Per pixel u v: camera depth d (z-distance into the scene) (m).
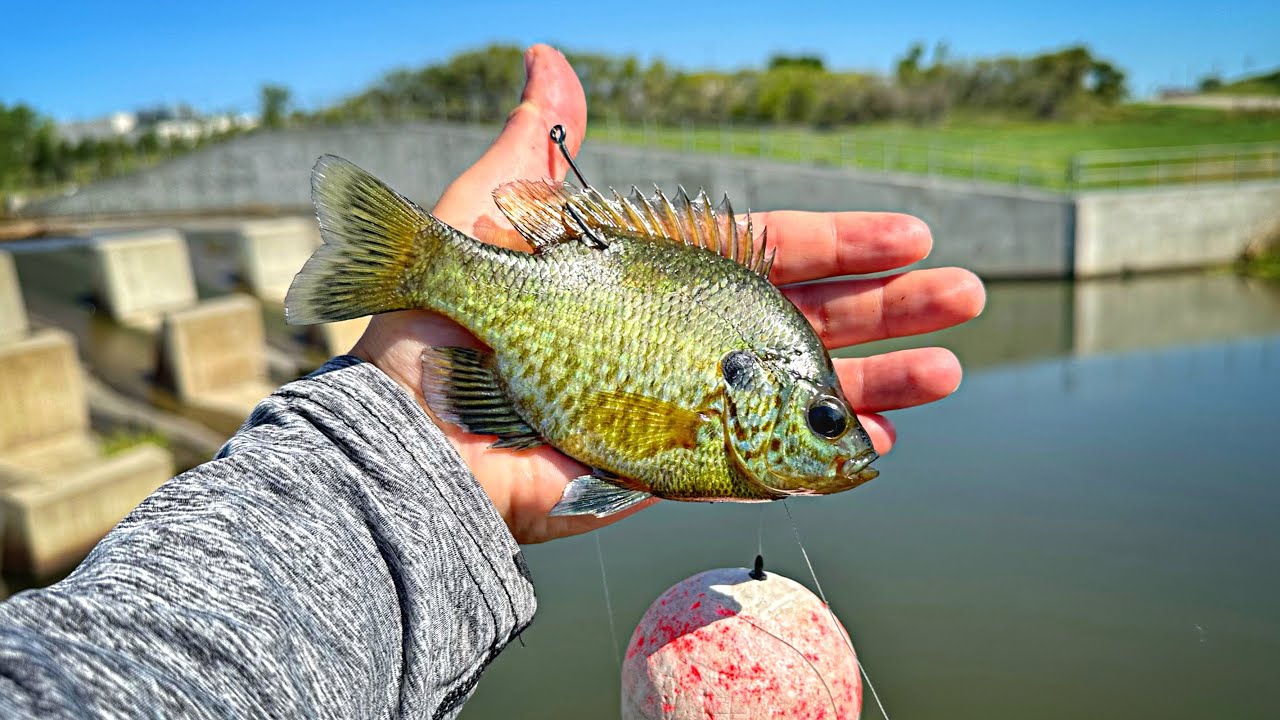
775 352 0.20
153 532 0.13
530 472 0.20
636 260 0.19
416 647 0.15
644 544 0.83
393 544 0.15
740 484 0.20
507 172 0.22
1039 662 0.62
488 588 0.17
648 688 0.22
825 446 0.20
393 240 0.19
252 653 0.12
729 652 0.21
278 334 1.67
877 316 0.22
